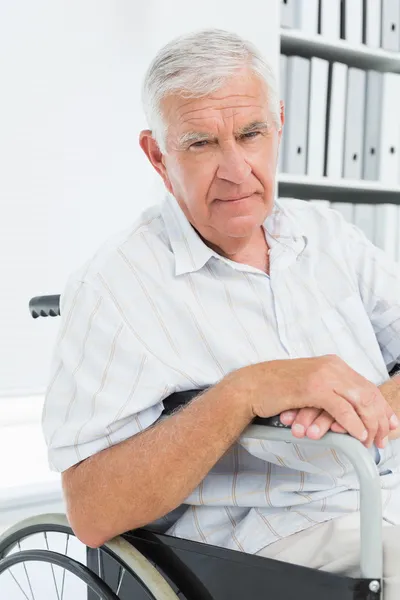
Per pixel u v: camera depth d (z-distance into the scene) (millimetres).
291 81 2469
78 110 2375
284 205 1406
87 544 1132
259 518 1146
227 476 1172
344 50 2625
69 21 2336
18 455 2232
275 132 1210
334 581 936
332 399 969
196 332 1186
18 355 2320
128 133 2455
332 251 1354
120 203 2463
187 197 1202
